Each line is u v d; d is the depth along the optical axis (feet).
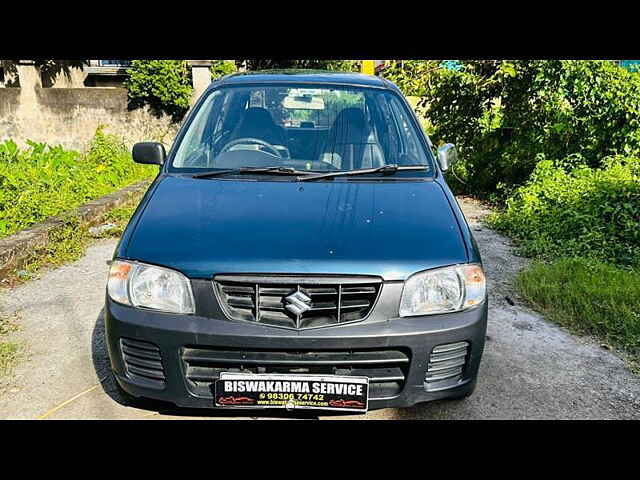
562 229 18.44
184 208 8.54
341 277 7.28
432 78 25.25
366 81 12.18
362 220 8.25
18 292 13.60
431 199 9.11
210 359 7.26
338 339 7.16
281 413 7.83
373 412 8.89
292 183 9.45
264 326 7.17
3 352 10.44
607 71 21.97
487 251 17.79
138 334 7.39
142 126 35.09
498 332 11.98
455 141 25.64
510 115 23.82
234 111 11.13
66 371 9.96
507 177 24.79
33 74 34.04
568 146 23.72
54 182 22.09
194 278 7.31
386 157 10.48
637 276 14.46
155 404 8.24
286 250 7.47
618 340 11.58
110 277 7.80
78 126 34.88
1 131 34.45
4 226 16.90
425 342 7.38
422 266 7.53
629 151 22.65
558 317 12.55
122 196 22.15
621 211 18.75
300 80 11.85
